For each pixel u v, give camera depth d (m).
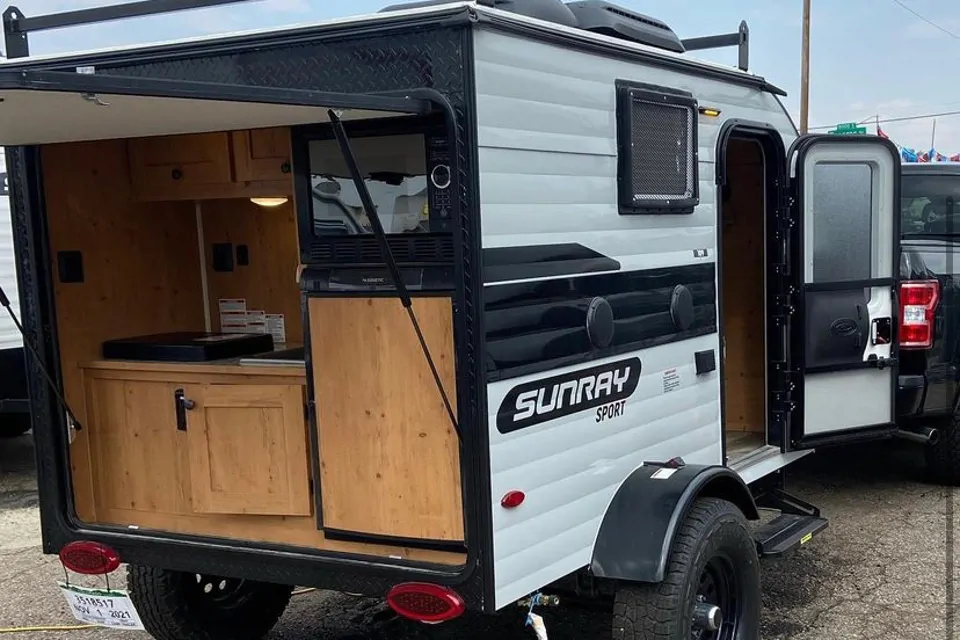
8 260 6.64
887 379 4.80
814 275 4.51
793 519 4.29
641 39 3.62
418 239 2.73
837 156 4.49
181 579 3.70
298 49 2.82
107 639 4.15
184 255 3.85
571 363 2.97
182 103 2.35
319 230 2.91
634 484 3.23
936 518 5.35
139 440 3.42
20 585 4.83
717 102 3.94
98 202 3.49
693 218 3.72
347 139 2.62
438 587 2.70
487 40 2.63
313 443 3.00
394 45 2.67
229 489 3.24
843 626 3.97
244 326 3.90
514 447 2.75
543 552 2.87
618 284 3.22
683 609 3.02
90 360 3.46
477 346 2.61
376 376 2.85
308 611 4.32
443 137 2.66
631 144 3.25
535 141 2.82
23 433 8.10
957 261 5.48
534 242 2.82
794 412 4.53
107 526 3.39
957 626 3.94
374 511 2.91
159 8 3.24
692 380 3.71
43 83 1.92
